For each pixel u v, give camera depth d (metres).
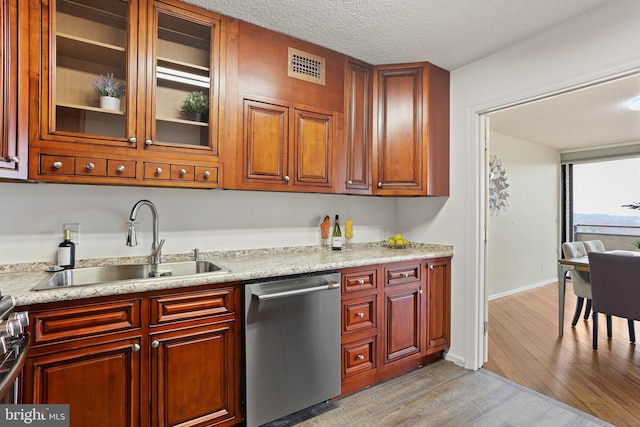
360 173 2.43
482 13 1.88
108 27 1.67
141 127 1.66
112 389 1.38
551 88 2.03
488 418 1.87
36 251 1.72
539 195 5.41
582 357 2.68
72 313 1.31
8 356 0.88
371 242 2.96
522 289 5.05
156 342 1.46
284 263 1.97
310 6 1.82
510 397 2.08
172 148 1.74
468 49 2.29
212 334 1.60
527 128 4.38
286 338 1.78
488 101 2.38
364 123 2.46
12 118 1.34
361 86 2.45
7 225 1.66
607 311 2.78
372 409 1.96
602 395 2.11
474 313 2.46
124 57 1.66
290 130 2.11
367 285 2.14
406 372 2.42
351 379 2.07
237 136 1.92
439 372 2.43
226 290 1.64
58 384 1.28
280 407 1.76
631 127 4.31
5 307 0.91
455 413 1.92
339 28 2.04
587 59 1.87
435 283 2.52
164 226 2.04
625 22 1.73
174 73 1.80
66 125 1.56
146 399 1.45
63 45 1.58
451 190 2.62
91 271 1.79
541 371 2.44
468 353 2.48
